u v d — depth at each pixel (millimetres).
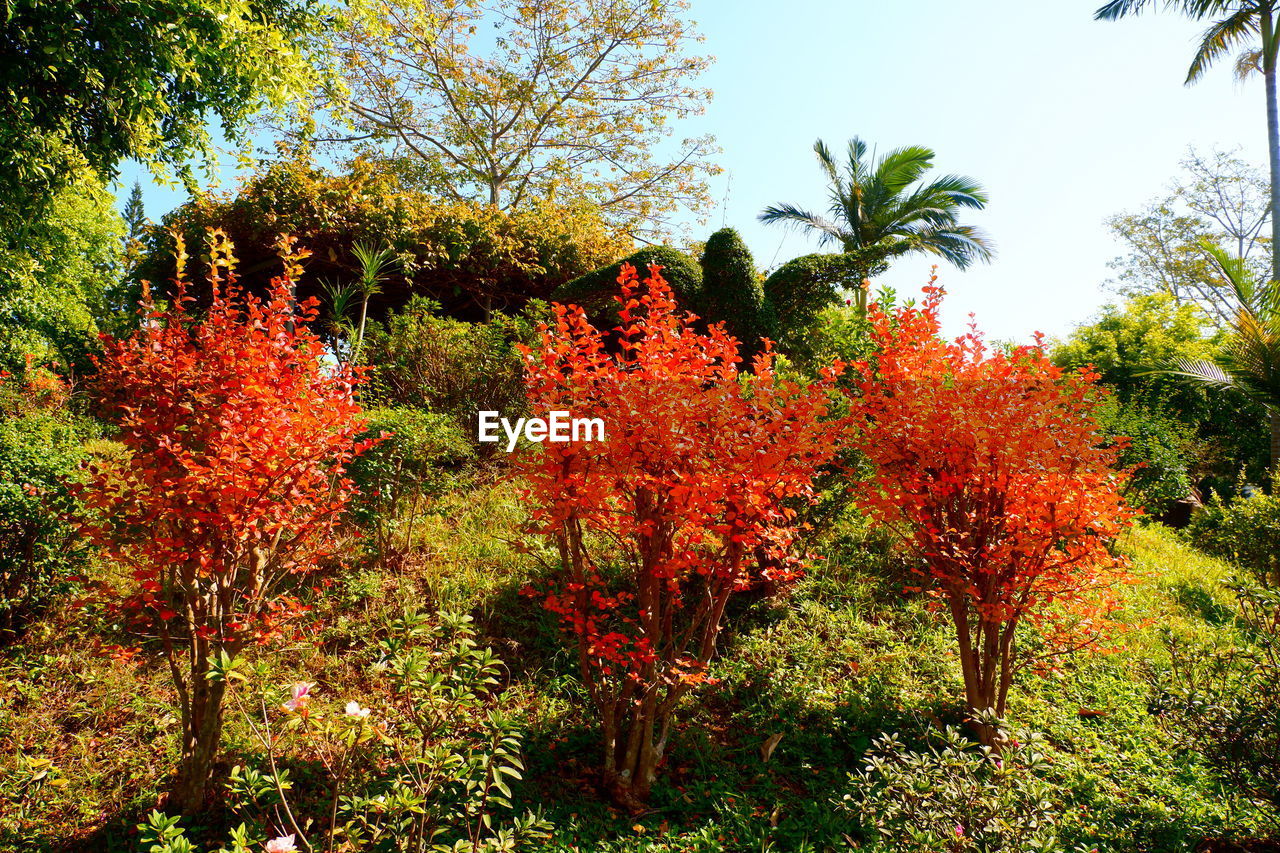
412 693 2793
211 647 3307
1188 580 7160
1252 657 3736
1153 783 3725
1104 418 8766
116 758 3607
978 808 2867
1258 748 3328
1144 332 15953
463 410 8148
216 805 3295
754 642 5047
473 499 6836
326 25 8703
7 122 5613
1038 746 3049
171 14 6012
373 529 5645
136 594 3311
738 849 3250
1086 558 4316
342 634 4660
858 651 5078
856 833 3391
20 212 6465
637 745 3645
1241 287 10852
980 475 4227
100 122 6598
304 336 3822
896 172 15867
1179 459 10023
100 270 16281
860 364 4746
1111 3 14500
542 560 4715
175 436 3342
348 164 17891
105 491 3367
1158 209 22016
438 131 19078
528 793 3529
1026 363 4438
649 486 3578
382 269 11617
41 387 9039
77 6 5719
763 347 9852
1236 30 14250
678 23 18109
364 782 3410
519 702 4223
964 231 15250
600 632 4195
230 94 7469
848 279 10711
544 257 12844
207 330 3504
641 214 19891
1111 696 4711
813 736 4172
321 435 3529
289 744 3672
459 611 4930
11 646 4305
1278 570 7328
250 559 3658
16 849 3041
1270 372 10258
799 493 4125
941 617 5582
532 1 17500
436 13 16844
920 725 4191
